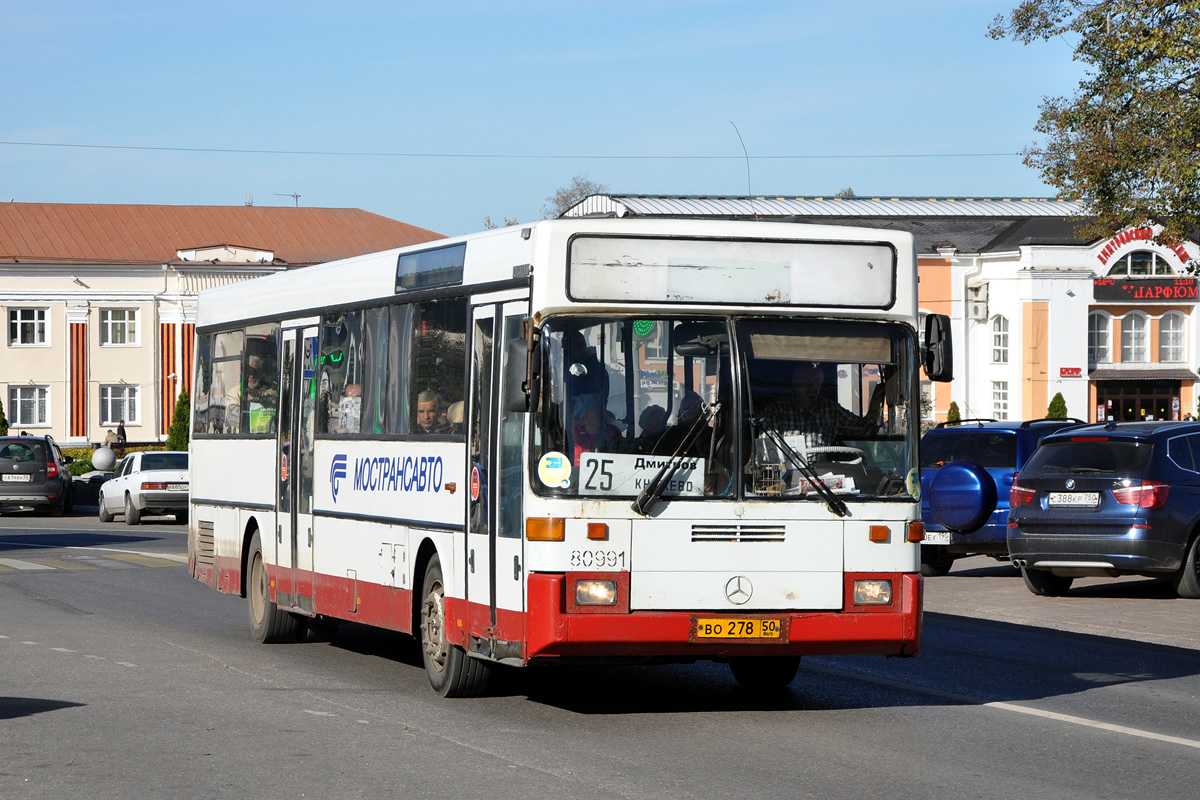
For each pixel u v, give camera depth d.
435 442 11.86
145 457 40.31
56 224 82.69
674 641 10.20
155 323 81.44
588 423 10.26
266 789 8.59
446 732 10.36
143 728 10.52
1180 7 22.19
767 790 8.53
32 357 79.88
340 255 86.81
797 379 10.60
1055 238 63.81
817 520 10.50
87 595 20.59
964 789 8.59
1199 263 23.81
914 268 10.93
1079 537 18.84
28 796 8.45
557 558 10.13
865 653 10.66
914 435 10.80
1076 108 23.50
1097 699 11.90
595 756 9.51
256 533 15.96
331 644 15.53
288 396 15.15
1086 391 63.88
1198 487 18.84
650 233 10.49
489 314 11.10
